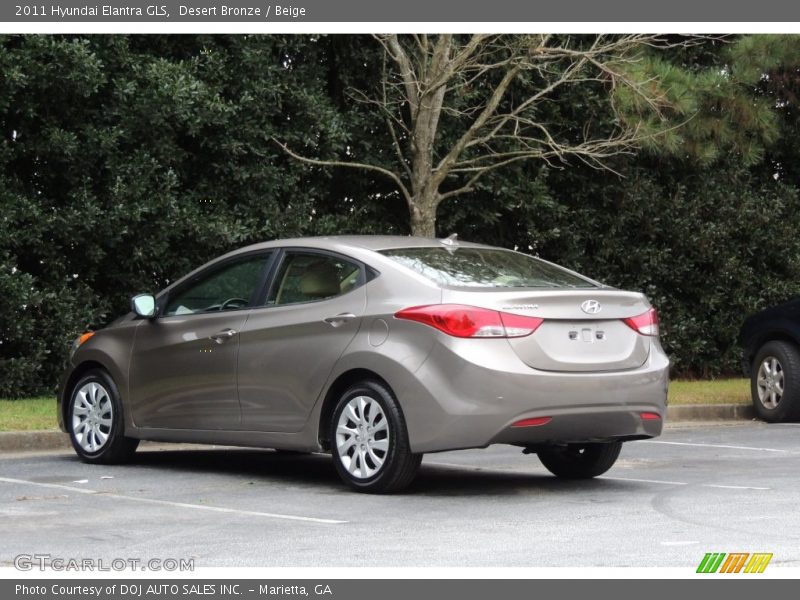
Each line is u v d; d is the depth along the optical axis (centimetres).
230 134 1709
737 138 1962
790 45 1881
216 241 1669
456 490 928
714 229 2078
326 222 1781
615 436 897
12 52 1541
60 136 1571
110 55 1633
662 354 927
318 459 1169
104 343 1096
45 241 1620
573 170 2028
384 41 1772
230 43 1719
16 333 1562
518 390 845
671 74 1770
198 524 767
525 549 677
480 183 1897
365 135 1853
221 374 998
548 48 1677
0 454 1175
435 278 896
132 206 1603
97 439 1095
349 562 644
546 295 869
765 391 1592
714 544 689
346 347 906
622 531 734
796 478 998
